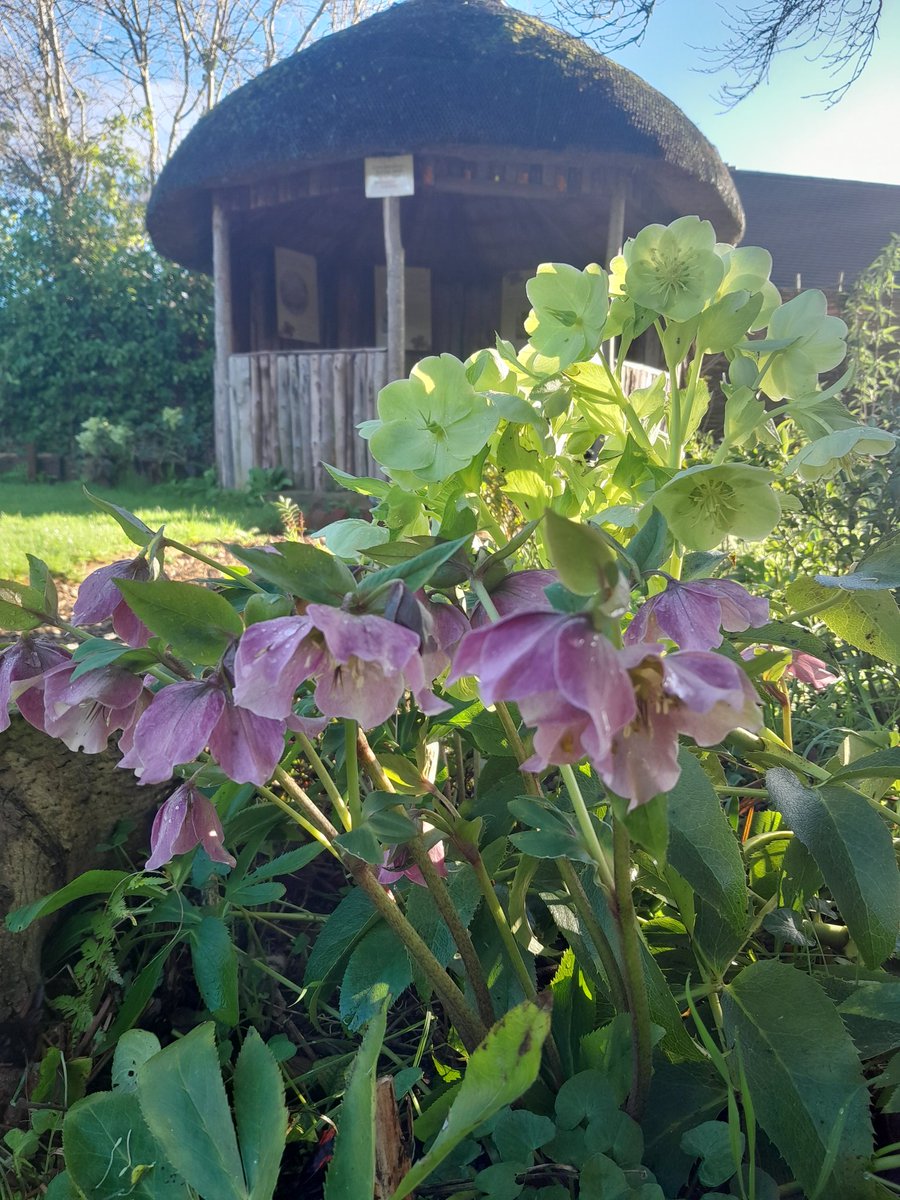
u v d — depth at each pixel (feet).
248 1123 2.68
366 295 35.76
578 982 3.74
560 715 2.05
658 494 3.47
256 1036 2.86
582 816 2.79
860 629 4.37
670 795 3.38
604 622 2.03
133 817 5.09
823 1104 3.01
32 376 33.01
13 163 43.50
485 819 4.20
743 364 3.99
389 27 22.63
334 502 22.95
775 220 48.44
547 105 20.76
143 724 2.64
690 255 3.83
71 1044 4.26
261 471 23.91
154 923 4.35
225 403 25.59
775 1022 3.23
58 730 3.13
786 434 5.20
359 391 23.35
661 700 2.18
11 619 3.35
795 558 7.98
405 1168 2.95
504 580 3.06
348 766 2.93
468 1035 3.41
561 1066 3.61
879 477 6.53
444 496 4.01
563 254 33.47
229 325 25.53
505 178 22.84
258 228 29.94
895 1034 3.34
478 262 34.81
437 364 3.73
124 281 33.50
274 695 2.41
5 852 4.42
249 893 4.15
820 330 4.03
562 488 4.37
